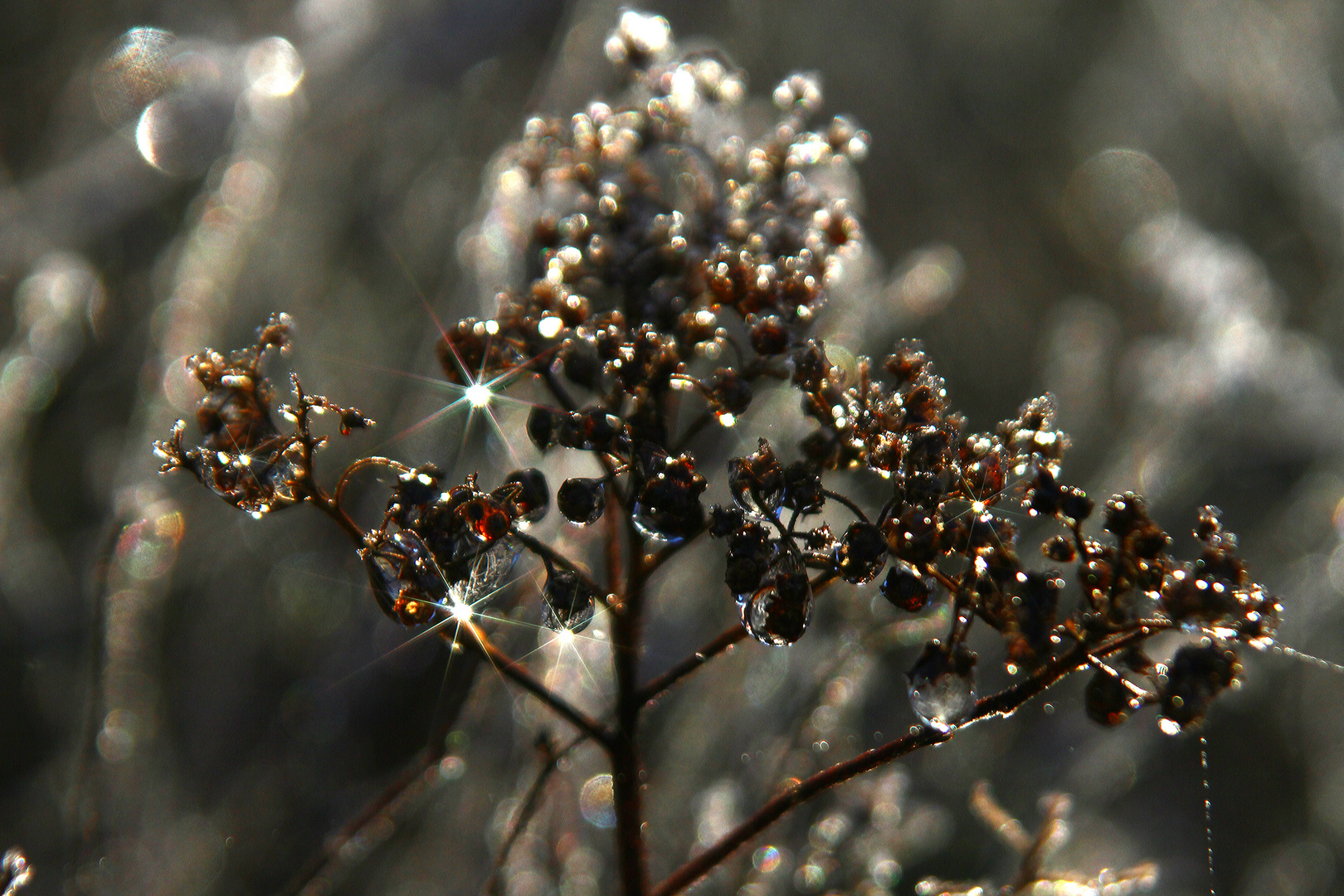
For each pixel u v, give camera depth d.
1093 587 0.21
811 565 0.22
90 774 0.26
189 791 0.32
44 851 0.31
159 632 0.30
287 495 0.22
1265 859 0.36
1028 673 0.22
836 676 0.26
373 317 0.41
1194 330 0.42
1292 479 0.43
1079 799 0.33
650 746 0.28
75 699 0.31
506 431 0.28
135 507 0.29
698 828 0.26
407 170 0.43
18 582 0.35
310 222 0.41
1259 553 0.41
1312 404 0.41
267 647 0.37
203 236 0.35
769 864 0.25
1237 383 0.39
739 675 0.28
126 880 0.26
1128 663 0.21
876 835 0.26
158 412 0.31
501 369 0.23
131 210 0.41
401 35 0.42
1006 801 0.33
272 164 0.38
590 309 0.23
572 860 0.26
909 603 0.21
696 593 0.30
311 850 0.32
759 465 0.21
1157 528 0.21
